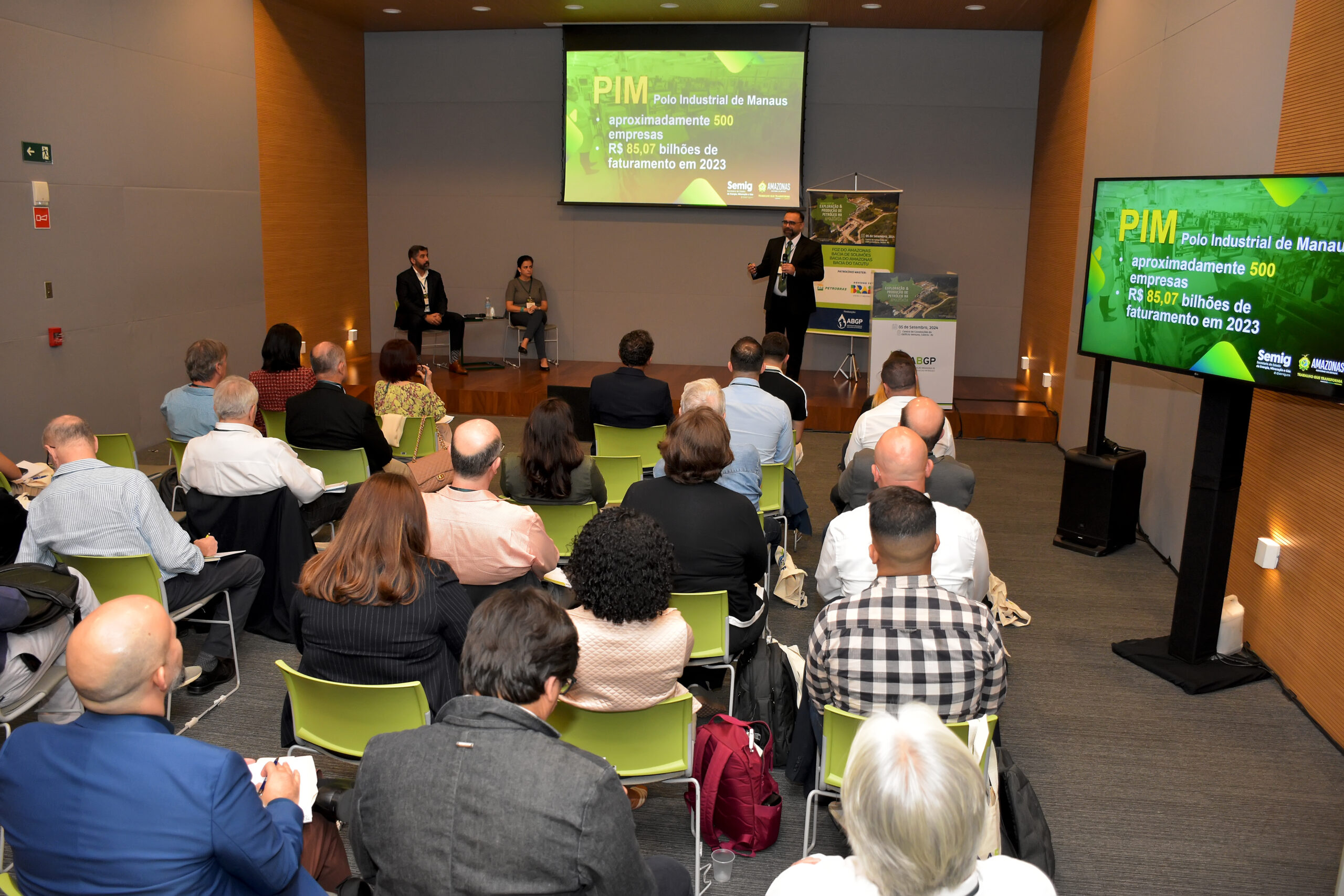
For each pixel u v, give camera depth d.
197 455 3.86
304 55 9.32
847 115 9.89
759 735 2.83
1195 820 2.97
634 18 9.56
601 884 1.43
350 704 2.30
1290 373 3.35
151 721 1.62
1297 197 3.29
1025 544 5.64
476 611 1.62
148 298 7.27
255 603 4.04
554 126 10.35
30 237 6.08
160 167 7.34
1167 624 4.52
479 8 9.24
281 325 5.55
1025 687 3.86
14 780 1.58
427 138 10.56
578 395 8.84
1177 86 5.53
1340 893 2.24
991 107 9.68
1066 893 2.62
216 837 1.55
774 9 9.04
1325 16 3.73
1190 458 5.06
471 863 1.41
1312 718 3.61
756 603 3.21
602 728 2.36
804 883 1.37
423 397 5.46
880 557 2.33
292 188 9.23
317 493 4.00
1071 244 7.92
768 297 8.96
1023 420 8.28
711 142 9.97
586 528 2.28
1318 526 3.61
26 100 6.01
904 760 1.26
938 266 10.02
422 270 9.62
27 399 6.11
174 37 7.45
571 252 10.54
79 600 2.86
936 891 1.26
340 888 2.11
